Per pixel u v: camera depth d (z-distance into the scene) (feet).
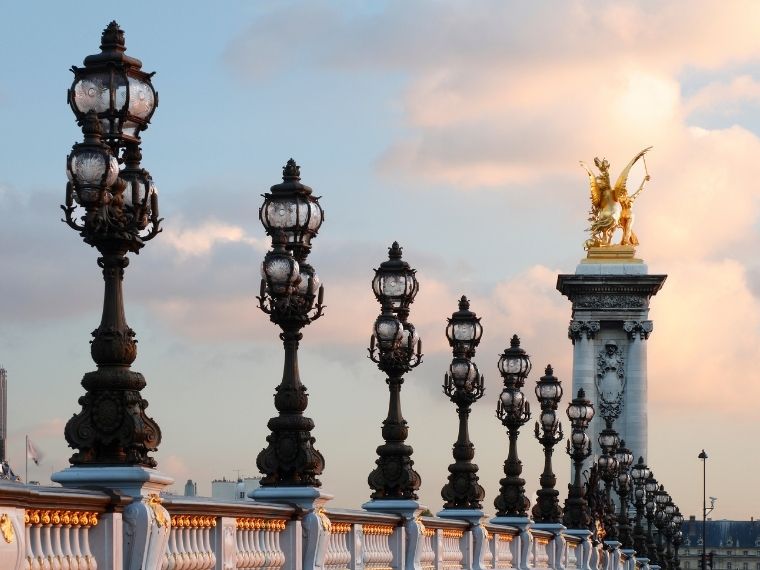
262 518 103.60
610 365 636.07
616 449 346.13
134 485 82.12
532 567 212.23
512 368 205.77
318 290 116.16
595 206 645.92
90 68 85.46
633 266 631.97
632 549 355.15
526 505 204.85
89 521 78.84
